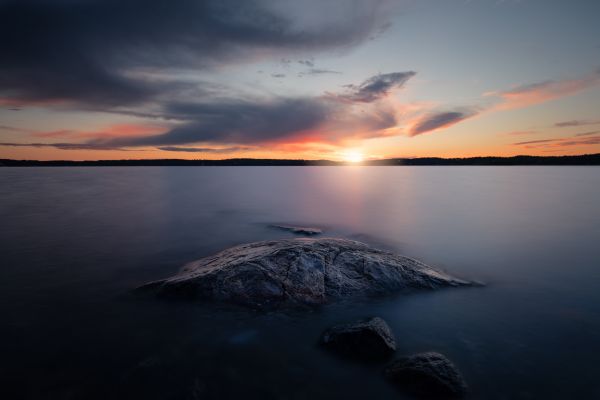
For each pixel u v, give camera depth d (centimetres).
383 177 9556
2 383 576
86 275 1130
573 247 1512
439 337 728
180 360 645
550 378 592
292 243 1146
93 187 5206
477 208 2828
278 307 834
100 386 570
